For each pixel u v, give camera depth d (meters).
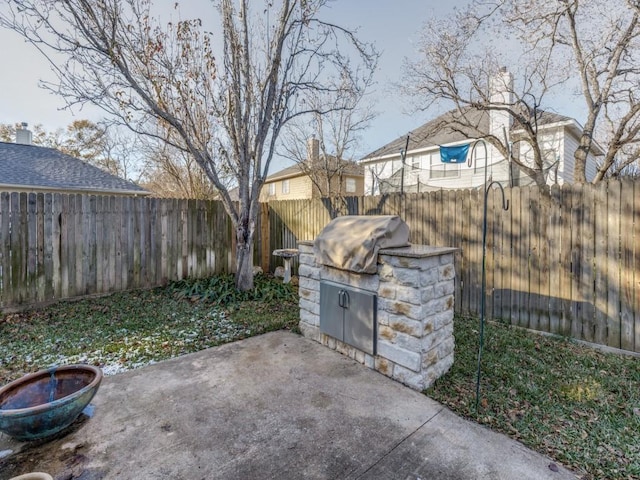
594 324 3.71
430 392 2.78
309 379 2.97
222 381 2.92
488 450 2.07
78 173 11.20
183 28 5.59
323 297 3.73
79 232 5.48
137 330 4.23
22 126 12.82
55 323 4.46
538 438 2.19
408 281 2.86
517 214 4.27
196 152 5.58
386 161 15.09
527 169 8.45
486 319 4.55
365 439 2.17
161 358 3.46
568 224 3.87
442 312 3.06
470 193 4.68
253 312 5.02
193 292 5.92
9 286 4.89
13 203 4.90
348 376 3.04
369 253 3.07
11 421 1.92
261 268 8.27
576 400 2.64
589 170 13.48
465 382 2.95
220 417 2.39
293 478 1.84
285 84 6.06
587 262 3.75
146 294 5.89
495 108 8.65
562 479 1.84
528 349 3.62
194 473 1.87
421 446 2.10
